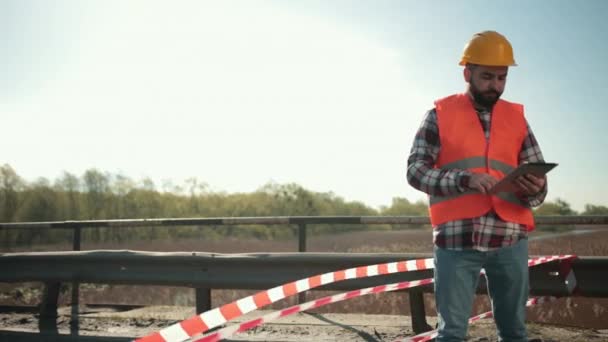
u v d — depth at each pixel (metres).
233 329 2.98
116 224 7.29
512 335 3.22
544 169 2.76
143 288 8.08
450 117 3.15
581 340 4.68
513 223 3.08
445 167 3.14
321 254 5.17
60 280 6.06
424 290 4.89
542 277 4.65
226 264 5.47
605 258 4.46
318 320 5.64
